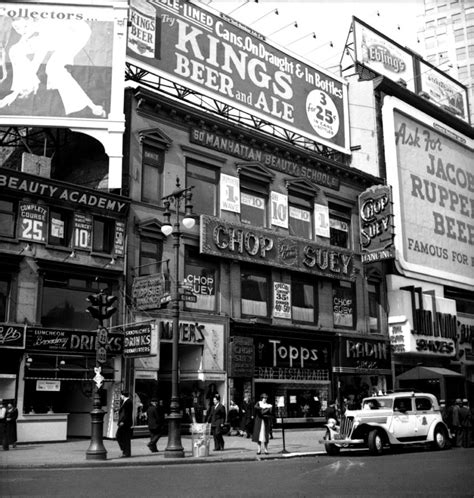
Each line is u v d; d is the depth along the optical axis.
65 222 23.97
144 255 26.00
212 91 31.19
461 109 49.84
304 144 38.09
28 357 21.64
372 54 42.38
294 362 30.83
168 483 12.47
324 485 12.15
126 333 23.81
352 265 34.44
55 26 26.33
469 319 42.75
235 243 28.88
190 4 31.11
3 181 21.98
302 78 36.75
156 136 27.22
